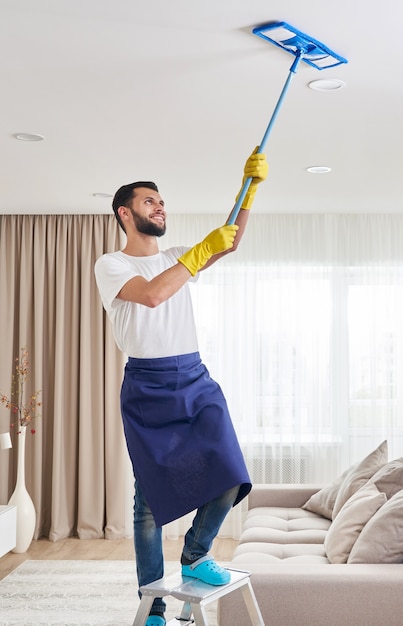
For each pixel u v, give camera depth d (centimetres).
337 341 640
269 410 640
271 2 252
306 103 359
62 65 311
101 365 630
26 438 631
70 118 380
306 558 406
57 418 626
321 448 636
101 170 484
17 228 643
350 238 643
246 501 626
